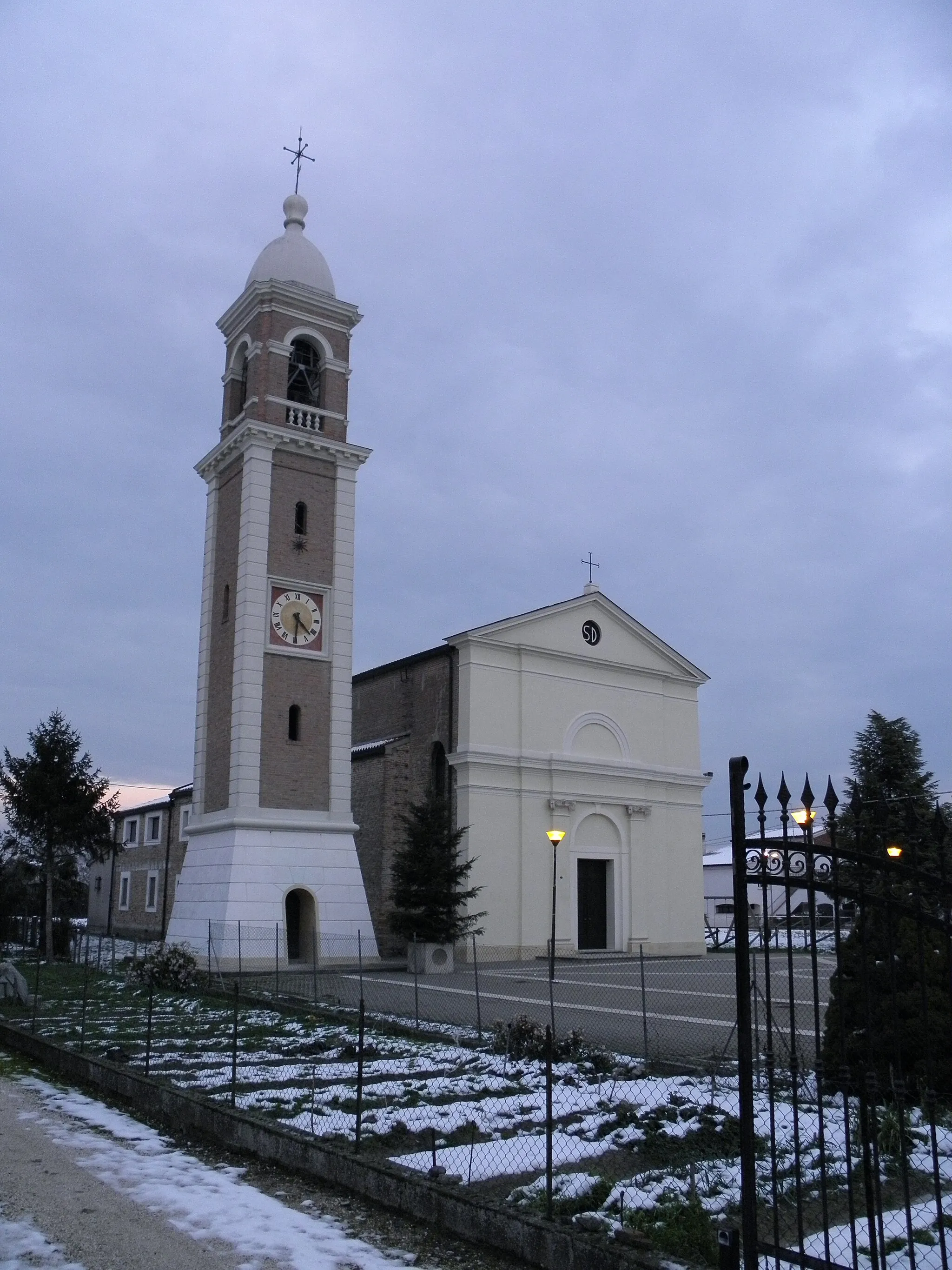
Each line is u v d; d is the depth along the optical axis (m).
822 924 11.80
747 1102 6.89
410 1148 10.82
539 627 40.41
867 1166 6.41
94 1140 11.21
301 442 35.56
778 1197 8.82
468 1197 8.46
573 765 39.66
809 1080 12.98
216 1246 8.07
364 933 33.19
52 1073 15.10
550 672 40.31
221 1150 10.95
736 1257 6.77
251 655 33.41
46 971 32.75
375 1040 18.11
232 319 38.56
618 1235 7.84
